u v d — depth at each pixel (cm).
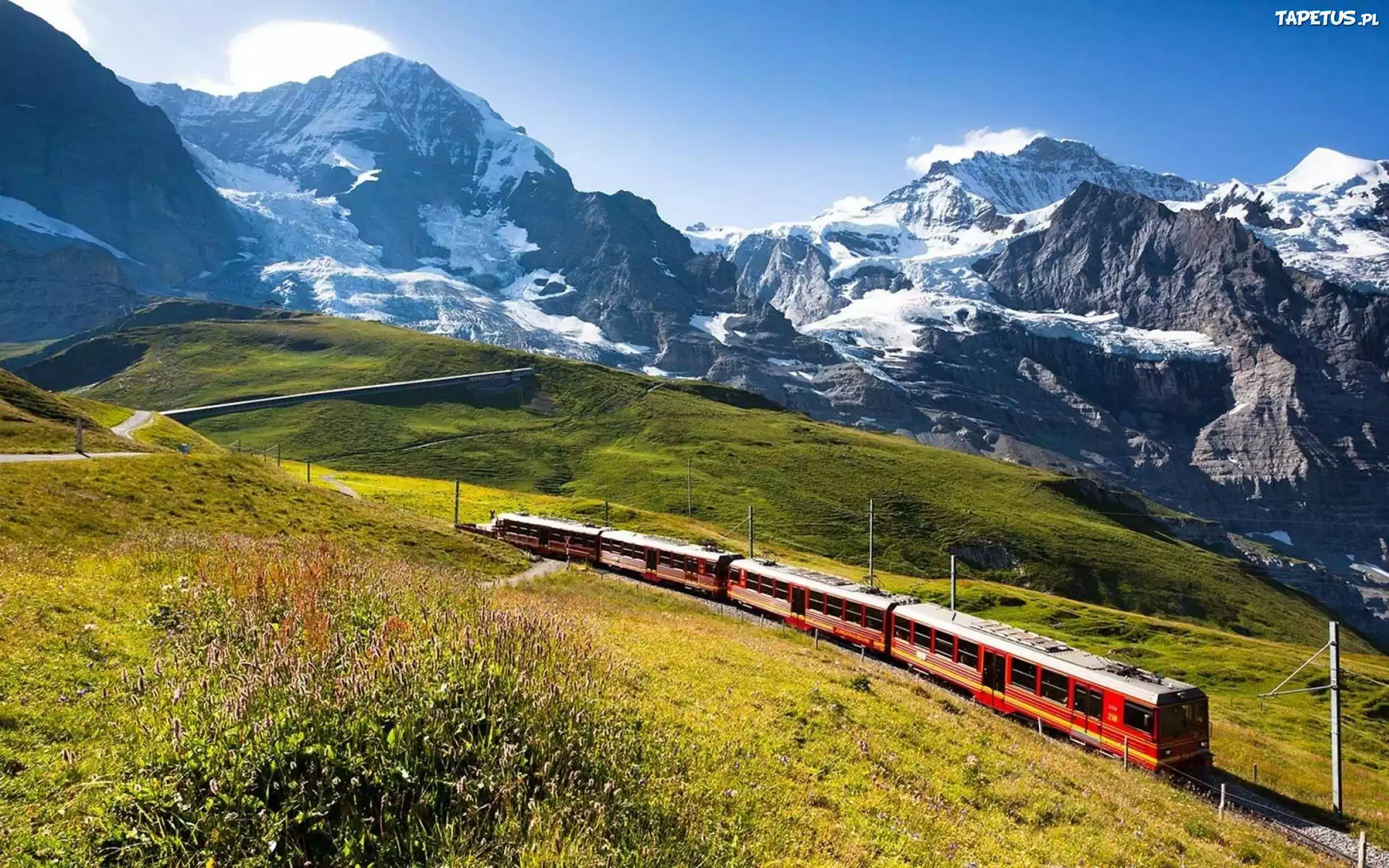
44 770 933
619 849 969
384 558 4088
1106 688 3275
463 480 19438
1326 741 6300
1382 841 3272
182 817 816
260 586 1689
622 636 2386
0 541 2702
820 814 1342
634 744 1315
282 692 1003
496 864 887
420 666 1123
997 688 3753
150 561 2258
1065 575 16775
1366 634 18975
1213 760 4116
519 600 2786
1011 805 1717
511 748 1029
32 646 1320
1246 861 2023
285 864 810
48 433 6775
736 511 17600
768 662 2442
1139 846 1709
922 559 16500
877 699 2297
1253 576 19825
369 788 927
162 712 1041
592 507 13488
